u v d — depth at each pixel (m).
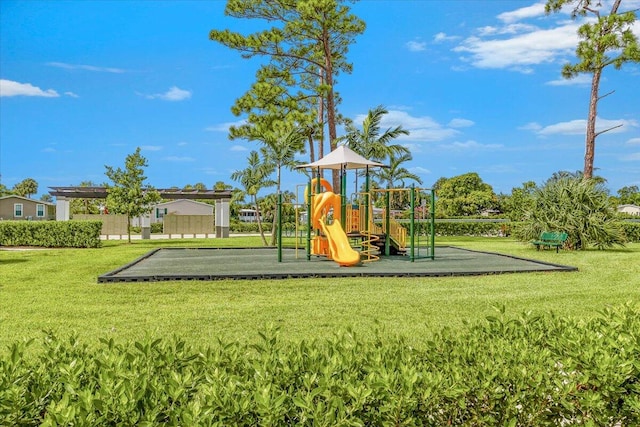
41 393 1.99
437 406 2.03
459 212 59.69
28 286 8.80
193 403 1.85
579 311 6.41
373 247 14.67
